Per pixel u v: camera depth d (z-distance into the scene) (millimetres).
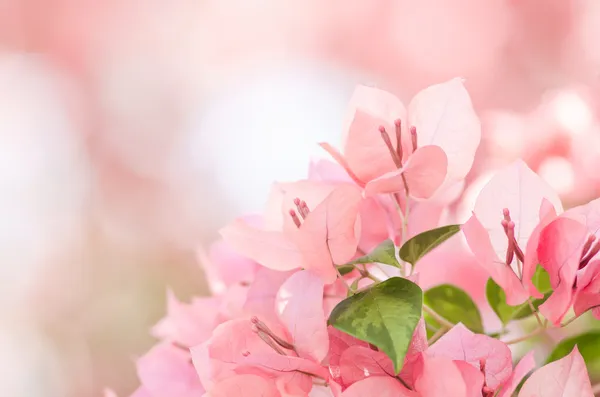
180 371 914
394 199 890
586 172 1010
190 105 3297
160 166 3092
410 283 844
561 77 2869
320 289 858
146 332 2334
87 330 2402
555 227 843
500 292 903
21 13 3199
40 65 3240
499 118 1046
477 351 849
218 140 3129
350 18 3434
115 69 3279
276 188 903
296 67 3418
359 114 877
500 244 857
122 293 2447
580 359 845
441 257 974
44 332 2455
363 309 838
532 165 1024
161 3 3332
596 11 2832
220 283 944
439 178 871
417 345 848
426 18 3352
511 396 862
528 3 3039
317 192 886
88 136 3152
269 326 864
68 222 2840
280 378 854
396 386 842
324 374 854
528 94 3031
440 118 885
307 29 3449
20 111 3111
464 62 3297
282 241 876
